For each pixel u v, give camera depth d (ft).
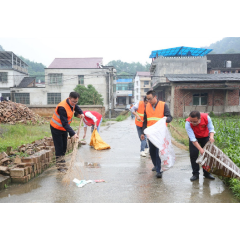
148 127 13.87
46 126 38.19
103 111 73.87
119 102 219.20
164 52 102.06
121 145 26.16
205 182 13.32
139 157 19.97
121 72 291.17
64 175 14.46
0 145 19.04
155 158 14.74
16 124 34.32
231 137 25.79
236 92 71.00
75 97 14.64
